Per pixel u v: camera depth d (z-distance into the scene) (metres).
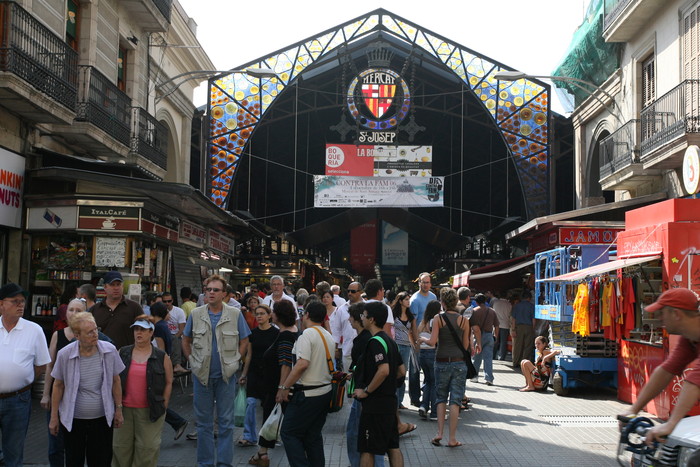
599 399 11.91
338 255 50.94
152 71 21.27
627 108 21.64
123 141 16.66
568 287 12.33
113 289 7.31
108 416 5.85
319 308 6.32
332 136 37.19
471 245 36.66
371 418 5.82
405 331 10.57
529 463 7.38
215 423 9.08
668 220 9.70
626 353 11.37
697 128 15.71
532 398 12.05
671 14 18.12
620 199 22.72
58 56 13.48
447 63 29.52
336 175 28.09
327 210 41.06
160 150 19.25
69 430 5.76
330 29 29.03
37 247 13.40
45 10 13.54
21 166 12.99
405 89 29.97
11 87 11.33
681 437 3.96
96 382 5.89
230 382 6.96
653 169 18.66
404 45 30.84
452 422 8.21
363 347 6.39
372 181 28.09
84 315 5.81
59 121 13.41
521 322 16.86
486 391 12.99
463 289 11.54
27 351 6.20
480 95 29.38
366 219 31.23
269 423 7.07
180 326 12.12
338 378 6.21
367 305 6.16
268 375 7.89
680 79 17.47
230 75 28.91
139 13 18.52
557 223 19.08
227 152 28.77
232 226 22.64
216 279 6.99
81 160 14.32
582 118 26.94
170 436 8.83
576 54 25.05
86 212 13.02
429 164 28.11
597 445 8.27
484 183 39.34
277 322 7.48
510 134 29.19
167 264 16.25
